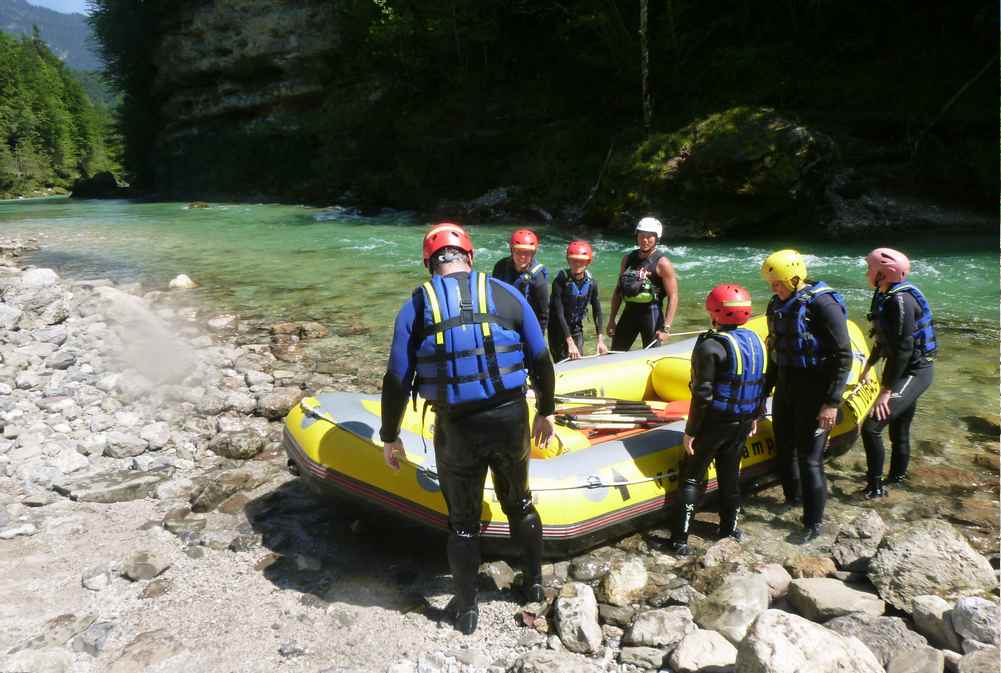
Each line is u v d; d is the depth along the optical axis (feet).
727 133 52.65
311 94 107.04
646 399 16.29
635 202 55.16
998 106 56.54
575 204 64.95
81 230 63.00
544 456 13.00
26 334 23.70
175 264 42.70
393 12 87.04
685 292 32.24
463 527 9.43
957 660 8.07
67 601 9.94
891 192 58.39
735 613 9.12
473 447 8.86
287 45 106.22
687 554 11.39
